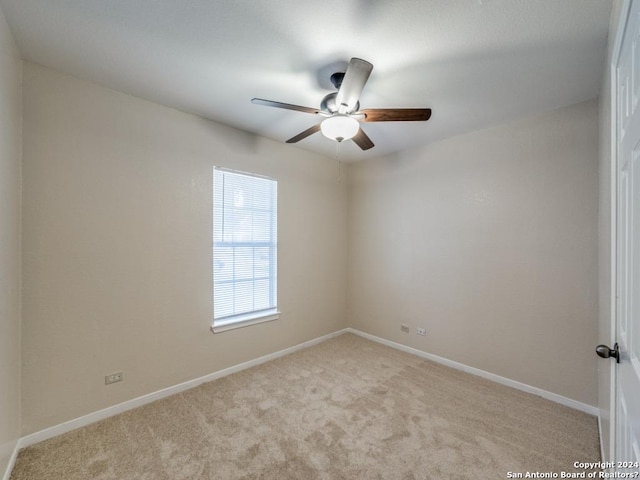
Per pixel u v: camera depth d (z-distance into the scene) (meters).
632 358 0.91
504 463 1.66
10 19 1.46
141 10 1.40
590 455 1.72
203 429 1.96
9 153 1.57
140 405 2.24
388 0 1.31
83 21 1.47
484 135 2.72
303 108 1.84
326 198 3.73
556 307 2.31
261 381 2.64
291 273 3.35
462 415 2.12
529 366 2.44
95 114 2.04
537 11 1.37
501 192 2.61
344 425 2.00
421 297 3.22
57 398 1.90
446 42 1.59
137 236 2.23
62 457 1.70
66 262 1.93
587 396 2.16
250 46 1.65
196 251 2.56
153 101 2.29
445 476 1.58
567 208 2.26
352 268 3.97
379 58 1.73
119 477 1.57
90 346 2.03
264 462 1.67
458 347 2.90
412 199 3.31
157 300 2.34
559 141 2.30
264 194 3.11
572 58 1.70
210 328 2.66
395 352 3.34
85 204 2.01
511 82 1.97
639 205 0.82
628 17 0.94
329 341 3.69
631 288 0.94
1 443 1.47
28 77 1.79
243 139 2.88
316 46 1.64
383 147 3.30
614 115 1.21
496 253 2.64
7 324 1.55
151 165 2.30
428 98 2.19
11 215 1.61
